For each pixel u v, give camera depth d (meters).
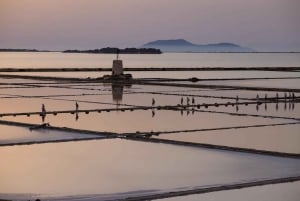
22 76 83.50
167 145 27.70
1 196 18.36
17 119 36.81
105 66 152.88
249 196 18.23
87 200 17.97
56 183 20.09
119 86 68.31
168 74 108.88
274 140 29.59
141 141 28.86
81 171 21.95
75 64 170.00
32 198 18.19
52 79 79.12
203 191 18.80
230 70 118.56
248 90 62.28
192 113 40.78
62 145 27.42
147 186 19.67
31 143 27.73
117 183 20.16
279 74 113.00
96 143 28.05
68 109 42.78
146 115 39.44
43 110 38.38
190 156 24.95
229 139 29.84
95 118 37.72
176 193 18.56
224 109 43.34
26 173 21.56
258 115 39.56
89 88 64.44
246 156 25.00
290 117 38.69
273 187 19.41
